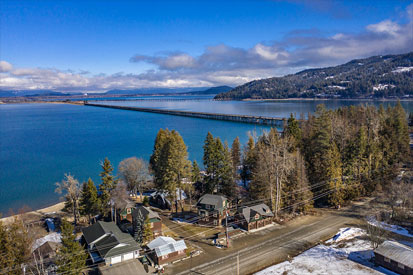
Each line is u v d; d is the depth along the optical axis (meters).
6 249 38.88
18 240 41.34
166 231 57.16
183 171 67.25
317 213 63.00
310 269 41.59
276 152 63.47
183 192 77.31
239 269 42.38
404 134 86.50
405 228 53.62
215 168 72.56
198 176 77.62
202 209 60.19
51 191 90.94
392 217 57.59
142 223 52.00
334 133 77.69
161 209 70.81
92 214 64.94
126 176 79.56
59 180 101.44
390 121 92.06
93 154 141.12
